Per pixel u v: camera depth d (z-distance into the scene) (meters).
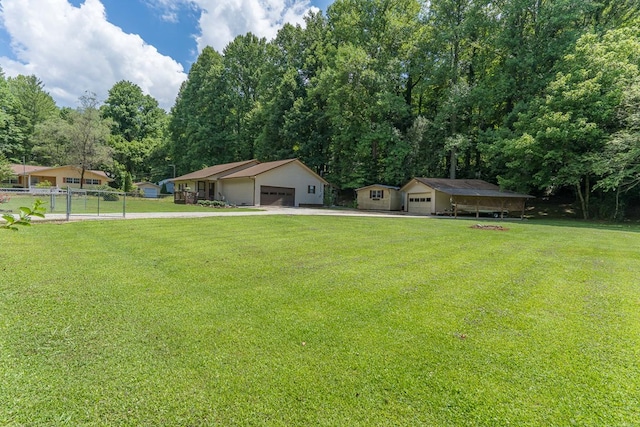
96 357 2.62
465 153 27.08
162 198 34.00
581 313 3.66
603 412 2.05
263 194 24.58
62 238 7.44
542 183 19.66
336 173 30.86
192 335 3.03
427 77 26.84
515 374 2.46
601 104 16.36
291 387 2.28
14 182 32.88
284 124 31.50
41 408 2.01
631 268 5.74
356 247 7.34
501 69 23.73
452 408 2.09
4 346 2.73
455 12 25.16
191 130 39.16
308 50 33.41
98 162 33.41
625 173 15.30
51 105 46.03
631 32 17.83
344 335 3.07
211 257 6.09
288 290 4.34
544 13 21.06
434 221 14.62
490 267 5.71
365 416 2.01
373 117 27.59
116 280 4.61
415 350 2.81
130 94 52.16
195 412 2.02
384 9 28.36
